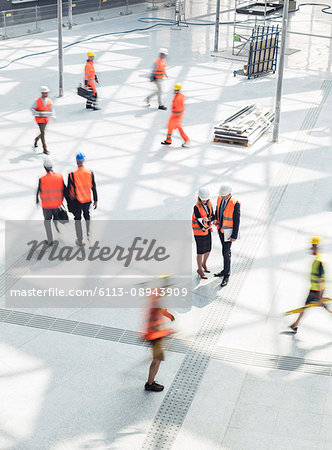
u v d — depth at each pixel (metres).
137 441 8.28
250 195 15.23
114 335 10.41
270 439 8.32
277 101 18.06
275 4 28.62
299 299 11.38
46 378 9.41
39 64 25.83
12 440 8.27
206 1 41.72
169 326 10.52
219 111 20.94
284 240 13.27
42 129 16.97
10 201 14.62
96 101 20.77
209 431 8.47
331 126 19.91
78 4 34.56
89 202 12.60
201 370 9.62
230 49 29.22
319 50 29.70
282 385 9.33
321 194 15.38
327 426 8.55
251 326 10.64
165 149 17.91
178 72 25.28
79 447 8.17
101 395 9.10
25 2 32.84
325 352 10.04
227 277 11.77
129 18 35.62
